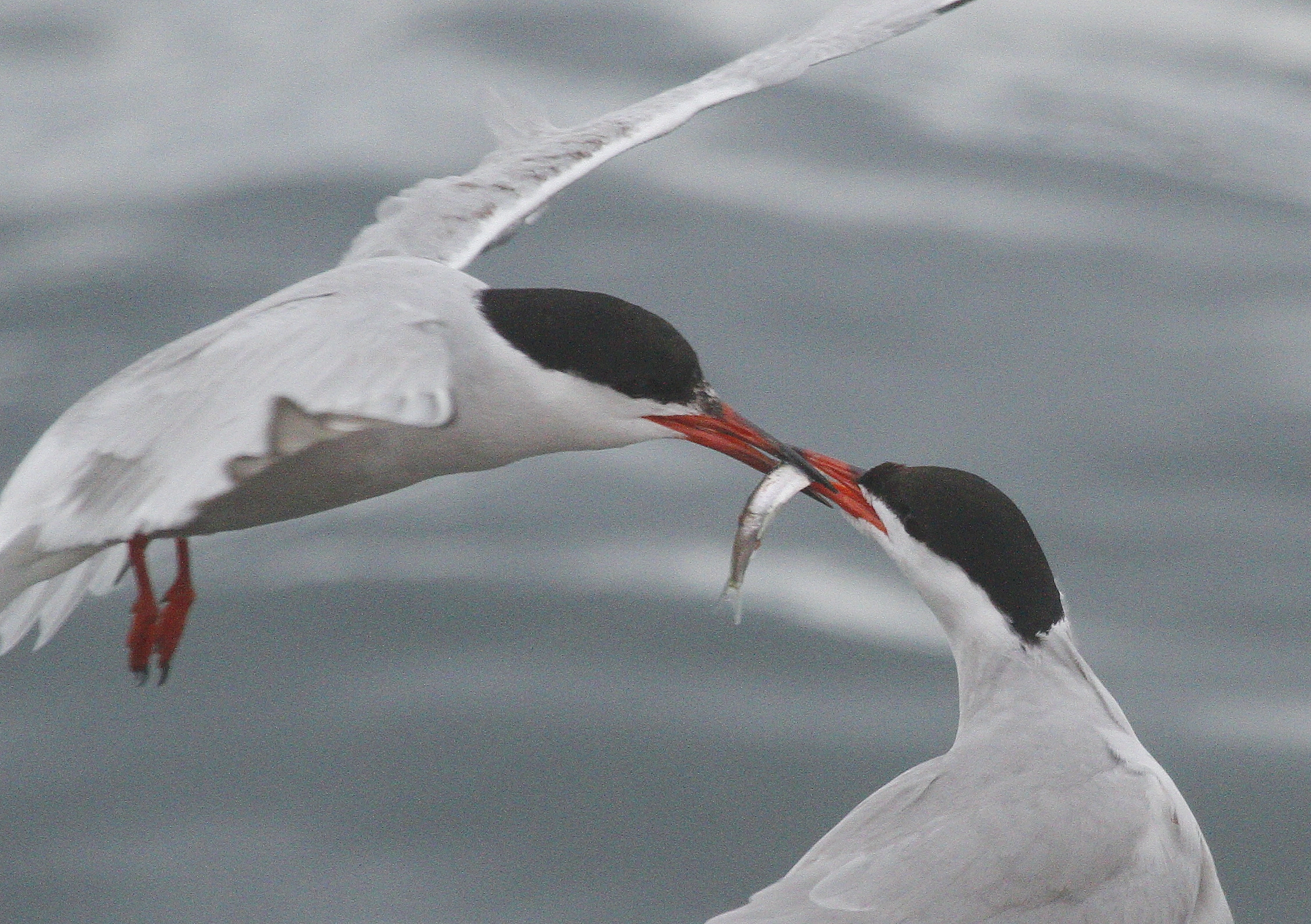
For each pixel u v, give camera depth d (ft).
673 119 33.71
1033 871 22.49
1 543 21.70
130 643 27.91
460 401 26.09
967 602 25.89
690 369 27.35
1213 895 24.38
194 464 20.12
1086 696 25.09
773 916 22.27
